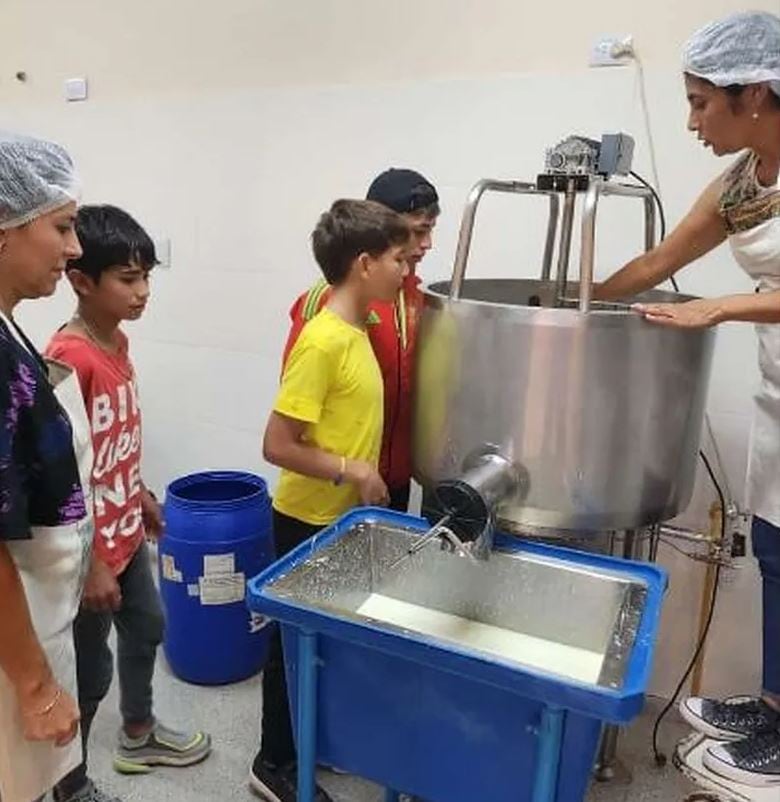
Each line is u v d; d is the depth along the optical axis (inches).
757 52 50.3
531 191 61.1
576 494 53.1
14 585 40.0
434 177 81.6
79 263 56.7
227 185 94.0
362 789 70.6
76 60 100.7
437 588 58.2
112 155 101.0
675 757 63.7
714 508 73.9
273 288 94.0
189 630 82.9
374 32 81.9
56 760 47.1
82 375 56.7
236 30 89.4
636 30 71.0
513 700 43.6
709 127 53.8
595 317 50.1
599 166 57.9
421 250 67.3
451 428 55.5
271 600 46.4
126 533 62.8
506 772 45.5
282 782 67.1
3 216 40.8
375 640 43.6
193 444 104.3
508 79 76.5
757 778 59.4
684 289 73.0
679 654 79.6
